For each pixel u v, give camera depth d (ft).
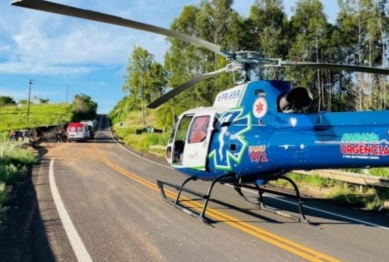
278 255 17.48
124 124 262.26
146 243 19.15
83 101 354.13
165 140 92.73
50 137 143.02
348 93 125.59
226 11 121.39
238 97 23.95
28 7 14.55
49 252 17.60
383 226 23.41
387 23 107.04
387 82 94.12
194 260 16.78
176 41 121.70
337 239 20.31
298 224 23.50
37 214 25.00
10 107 328.49
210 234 20.88
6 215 24.49
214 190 36.01
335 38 120.57
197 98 113.70
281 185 40.34
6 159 53.21
